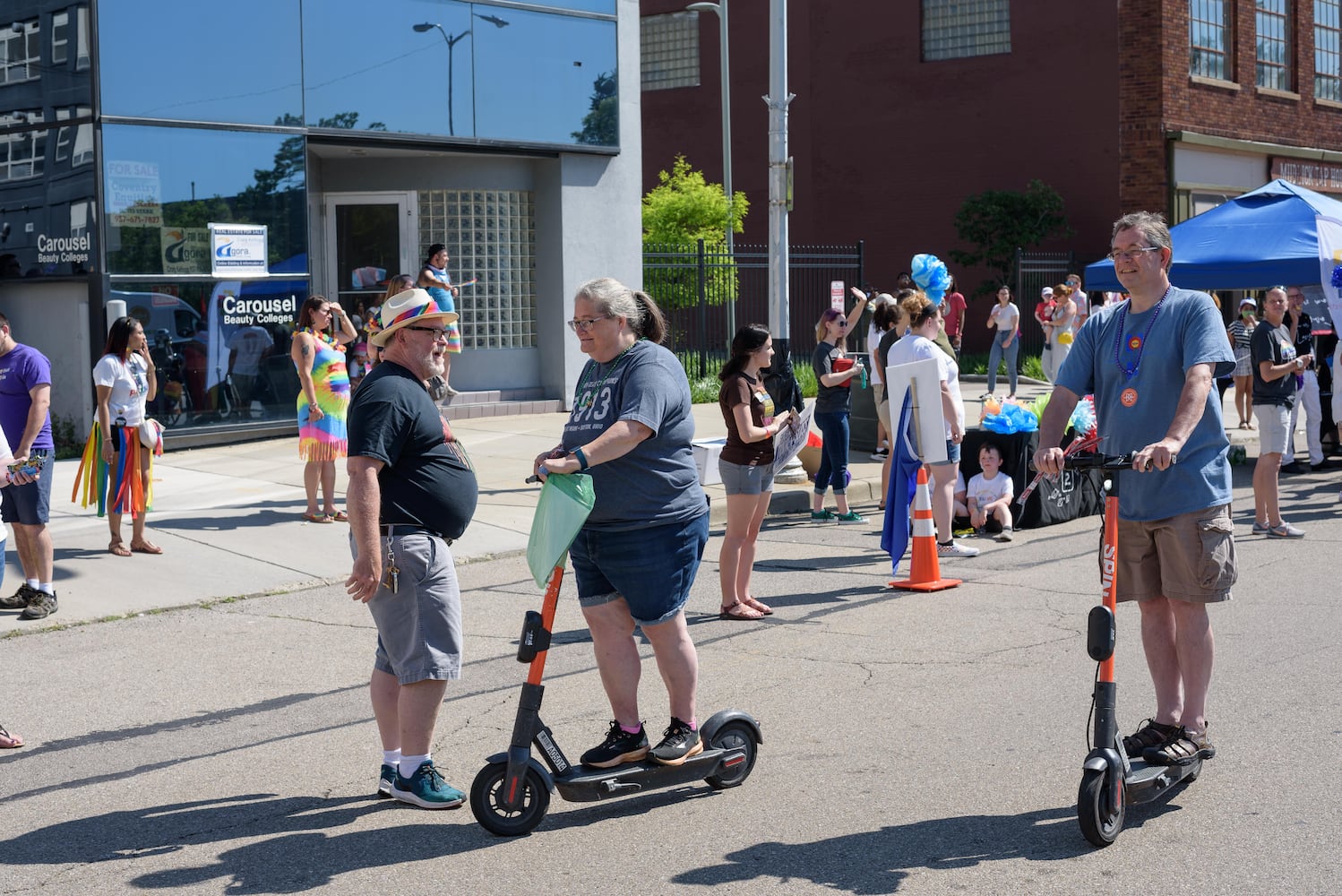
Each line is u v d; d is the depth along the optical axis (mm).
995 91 30000
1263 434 10695
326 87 16594
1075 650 7348
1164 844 4664
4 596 8844
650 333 5277
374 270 18562
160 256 15406
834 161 32281
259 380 16188
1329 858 4492
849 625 8102
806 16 32344
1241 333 14812
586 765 5117
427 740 5242
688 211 26969
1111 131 28562
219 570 9773
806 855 4656
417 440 5020
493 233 18875
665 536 5074
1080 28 28750
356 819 5117
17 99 15656
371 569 4875
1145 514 5016
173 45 15383
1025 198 28484
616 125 19219
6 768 5848
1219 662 6945
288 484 13164
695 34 34250
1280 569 9398
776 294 13484
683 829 4941
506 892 4414
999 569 9773
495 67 17984
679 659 5191
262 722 6453
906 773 5445
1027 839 4734
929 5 30781
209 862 4715
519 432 16656
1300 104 31469
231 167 15906
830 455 11961
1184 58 28312
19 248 15836
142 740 6207
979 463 11516
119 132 15070
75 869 4684
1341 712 6070
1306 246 13281
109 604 8820
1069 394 5180
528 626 4906
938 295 13414
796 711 6336
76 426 15750
